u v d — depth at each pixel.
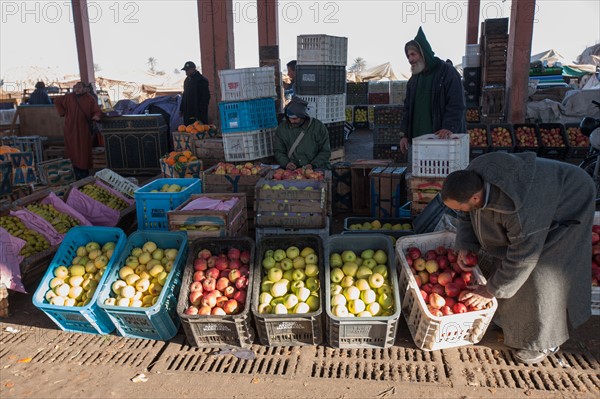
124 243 4.64
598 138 7.52
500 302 3.93
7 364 3.97
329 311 3.90
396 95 22.14
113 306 4.10
